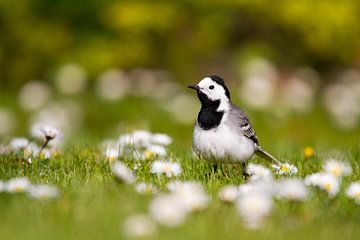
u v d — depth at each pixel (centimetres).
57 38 1900
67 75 1795
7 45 1934
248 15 1889
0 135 1686
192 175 787
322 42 1830
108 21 1861
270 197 672
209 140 812
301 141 1315
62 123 1669
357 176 795
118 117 1731
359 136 1691
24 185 673
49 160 858
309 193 680
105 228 577
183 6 1880
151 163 841
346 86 1800
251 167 800
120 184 698
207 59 1917
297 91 1730
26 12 1914
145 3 1870
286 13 1802
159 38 1897
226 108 818
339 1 1830
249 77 1750
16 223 595
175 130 1664
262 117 1689
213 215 612
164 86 1794
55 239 562
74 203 637
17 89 1911
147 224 570
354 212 641
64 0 1895
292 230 585
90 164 838
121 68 1867
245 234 568
